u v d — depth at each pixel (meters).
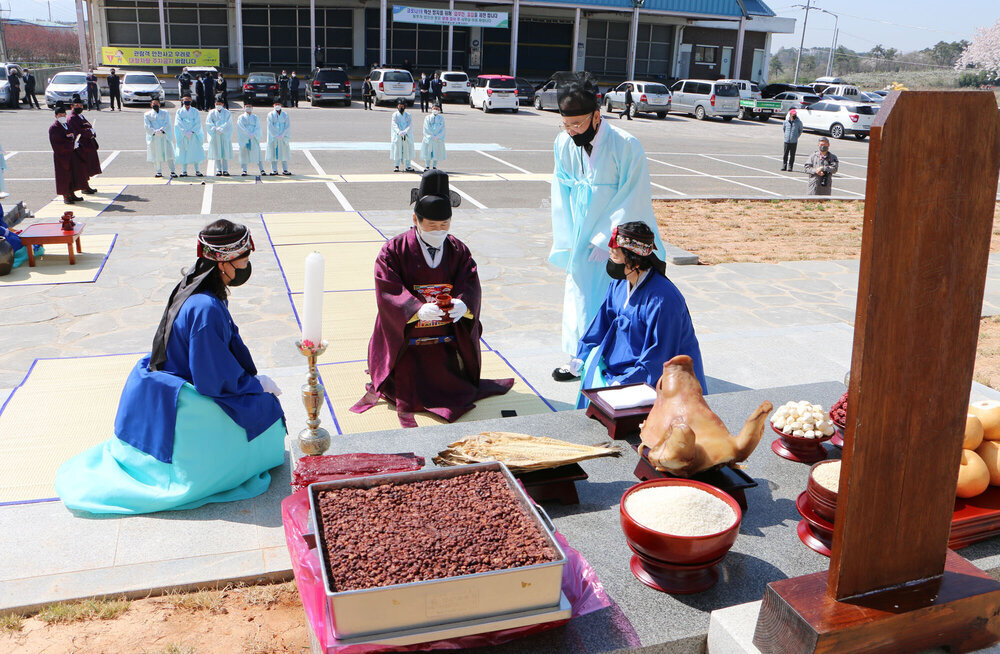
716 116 32.97
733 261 10.32
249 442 4.01
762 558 2.92
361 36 38.69
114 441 4.03
